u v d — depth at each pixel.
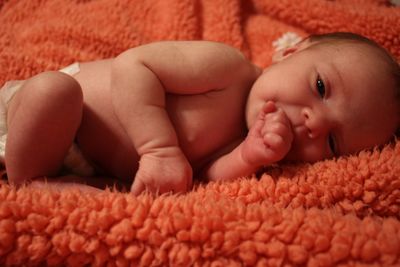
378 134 0.42
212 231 0.33
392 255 0.31
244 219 0.34
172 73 0.40
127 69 0.39
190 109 0.41
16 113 0.38
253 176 0.40
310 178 0.39
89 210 0.34
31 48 0.54
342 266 0.31
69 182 0.40
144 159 0.39
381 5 0.62
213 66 0.41
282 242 0.33
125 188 0.41
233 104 0.43
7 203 0.33
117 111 0.40
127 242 0.33
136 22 0.59
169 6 0.59
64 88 0.38
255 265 0.32
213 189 0.38
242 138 0.44
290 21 0.61
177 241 0.33
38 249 0.32
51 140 0.39
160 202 0.34
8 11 0.57
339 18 0.58
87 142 0.42
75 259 0.33
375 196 0.39
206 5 0.61
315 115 0.40
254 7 0.63
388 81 0.42
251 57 0.60
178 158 0.39
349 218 0.34
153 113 0.39
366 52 0.43
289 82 0.41
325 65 0.41
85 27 0.56
